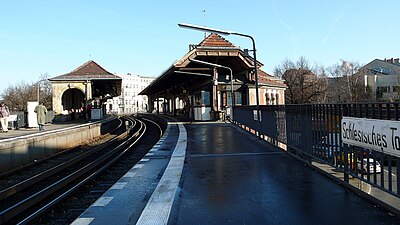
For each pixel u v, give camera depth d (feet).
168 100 217.97
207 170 26.66
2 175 35.65
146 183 24.36
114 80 127.65
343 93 256.52
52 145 53.11
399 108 14.94
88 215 16.83
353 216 15.06
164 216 15.78
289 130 34.04
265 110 46.83
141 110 513.45
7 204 24.93
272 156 33.14
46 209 20.89
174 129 72.90
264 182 21.95
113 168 39.55
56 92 123.75
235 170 26.25
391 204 16.37
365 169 18.28
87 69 131.34
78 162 46.06
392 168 15.83
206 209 16.65
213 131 64.75
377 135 16.61
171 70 103.19
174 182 22.63
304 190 19.74
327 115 23.43
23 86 243.40
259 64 103.65
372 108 17.33
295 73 233.55
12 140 41.37
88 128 77.25
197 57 102.27
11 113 87.25
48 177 35.14
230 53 99.55
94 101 139.95
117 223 15.57
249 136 54.03
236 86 114.93
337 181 21.42
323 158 24.27
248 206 16.92
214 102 102.73
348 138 19.92
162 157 36.63
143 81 535.60
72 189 25.94
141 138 76.02
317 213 15.58
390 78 275.80
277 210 16.16
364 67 284.82
